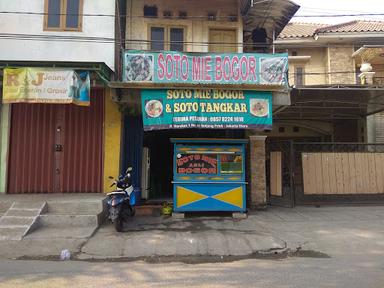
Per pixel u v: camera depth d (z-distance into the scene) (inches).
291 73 733.3
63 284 210.8
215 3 504.4
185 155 399.2
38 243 302.0
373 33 685.9
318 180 478.3
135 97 418.0
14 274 231.5
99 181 438.9
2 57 417.1
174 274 233.0
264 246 299.9
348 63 714.2
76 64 373.4
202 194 396.8
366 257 273.1
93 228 343.9
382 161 486.3
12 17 420.8
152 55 408.5
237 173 400.2
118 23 451.2
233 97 401.7
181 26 499.5
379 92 493.4
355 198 480.1
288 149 481.4
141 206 427.5
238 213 398.9
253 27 565.0
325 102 548.7
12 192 434.3
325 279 217.9
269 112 403.9
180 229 348.8
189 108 395.5
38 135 441.7
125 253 285.4
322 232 341.1
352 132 687.7
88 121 444.1
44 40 420.8
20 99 366.9
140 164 468.8
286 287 203.2
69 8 426.0
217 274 232.5
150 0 496.1
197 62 413.1
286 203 480.4
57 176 438.6
